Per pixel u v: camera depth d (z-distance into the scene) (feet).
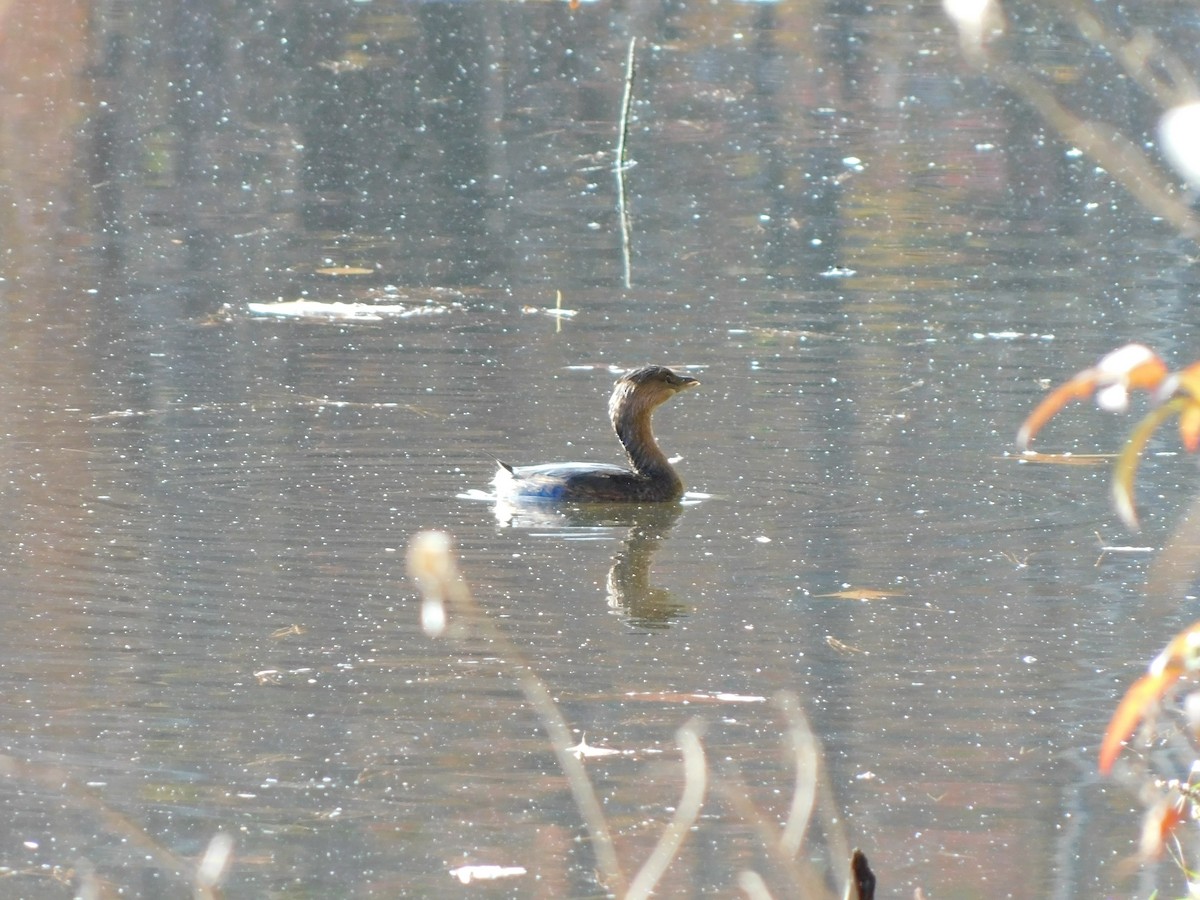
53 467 50.96
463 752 33.68
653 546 45.83
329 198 90.48
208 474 50.75
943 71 114.32
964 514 48.21
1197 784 26.23
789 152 99.60
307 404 58.13
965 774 32.91
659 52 119.14
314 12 126.21
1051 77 110.52
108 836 30.25
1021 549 45.39
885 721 35.12
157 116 104.27
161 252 79.77
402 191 91.97
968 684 36.96
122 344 65.05
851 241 83.35
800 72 114.73
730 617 40.78
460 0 130.11
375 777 32.58
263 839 30.22
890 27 124.36
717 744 34.04
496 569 43.96
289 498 48.93
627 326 69.00
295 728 34.50
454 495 49.67
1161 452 53.88
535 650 38.60
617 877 25.03
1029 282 75.97
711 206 89.76
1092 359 64.13
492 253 80.79
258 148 99.35
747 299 73.15
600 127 104.47
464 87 111.24
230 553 44.29
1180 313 70.64
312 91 110.11
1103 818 31.17
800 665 37.88
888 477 51.34
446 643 38.91
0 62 112.68
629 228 85.56
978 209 89.10
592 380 61.72
